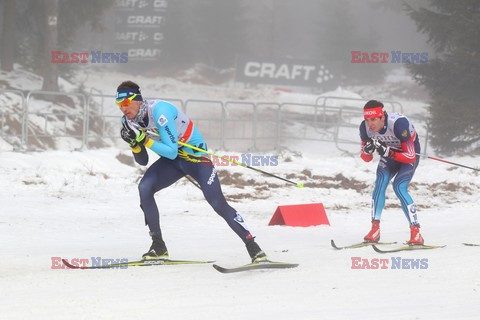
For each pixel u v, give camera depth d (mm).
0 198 21359
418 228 13727
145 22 86938
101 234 16719
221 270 10617
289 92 81562
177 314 7973
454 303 8695
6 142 32562
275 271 11008
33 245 14742
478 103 40250
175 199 23172
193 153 11734
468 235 15781
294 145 47438
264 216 20594
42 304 8422
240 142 49562
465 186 27641
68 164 29000
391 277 10469
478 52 39438
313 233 17297
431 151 42719
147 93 69875
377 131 14195
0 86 41375
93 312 8000
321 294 9211
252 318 7816
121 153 33250
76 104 42375
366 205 23422
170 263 11797
